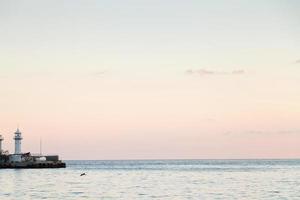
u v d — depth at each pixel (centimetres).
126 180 15325
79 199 9581
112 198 9762
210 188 11912
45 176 17000
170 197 9912
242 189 11562
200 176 17675
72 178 16150
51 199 9594
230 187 12181
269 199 9425
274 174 18800
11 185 12838
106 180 15288
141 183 13850
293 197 9694
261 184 13112
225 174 19138
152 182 14275
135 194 10531
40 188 12000
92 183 13838
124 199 9581
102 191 11256
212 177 16900
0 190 11438
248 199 9475
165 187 12306
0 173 18575
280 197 9719
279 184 13050
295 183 13375
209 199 9531
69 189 11762
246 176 17400
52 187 12325
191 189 11669
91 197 9950
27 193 10744
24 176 16762
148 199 9594
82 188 12050
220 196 10025
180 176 17788
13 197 9938
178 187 12288
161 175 18662
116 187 12381
